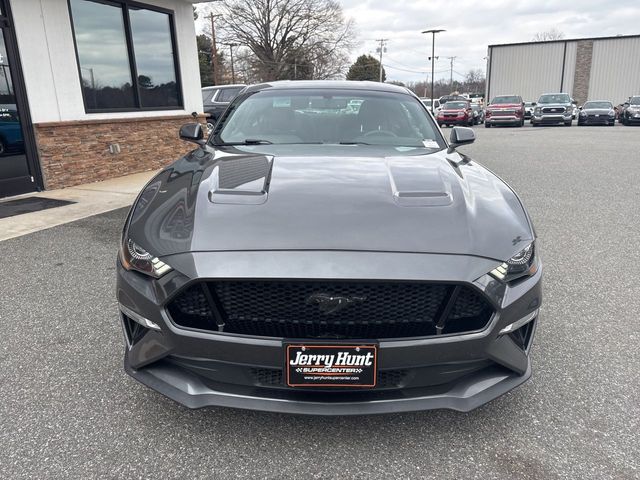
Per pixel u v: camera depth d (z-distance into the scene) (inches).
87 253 173.8
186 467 75.2
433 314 73.6
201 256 73.3
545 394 93.8
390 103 135.3
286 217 78.4
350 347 71.2
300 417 86.8
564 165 401.4
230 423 85.3
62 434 82.2
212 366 75.2
